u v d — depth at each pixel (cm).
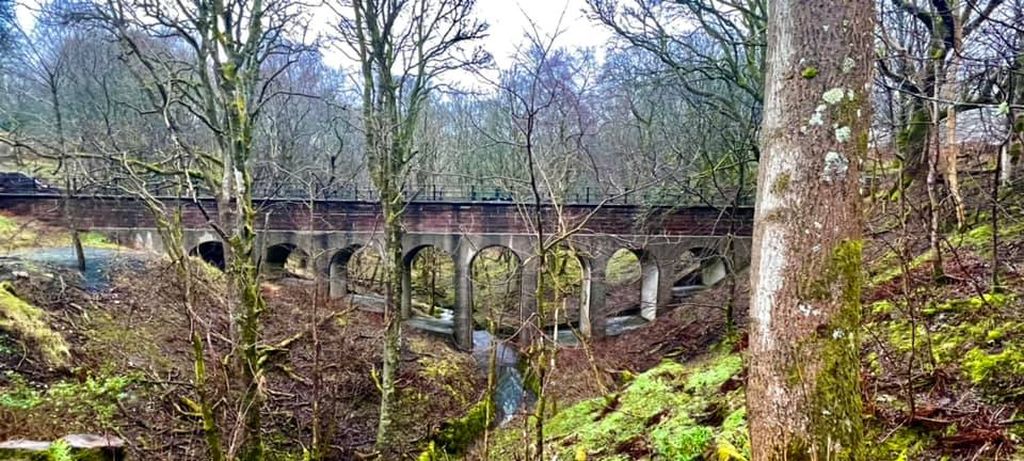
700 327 1828
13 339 1072
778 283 361
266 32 1100
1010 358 537
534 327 880
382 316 2208
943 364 579
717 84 2131
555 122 1118
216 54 916
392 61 1373
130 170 740
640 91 2203
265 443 1062
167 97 924
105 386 1009
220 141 1003
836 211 345
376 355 1625
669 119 2555
